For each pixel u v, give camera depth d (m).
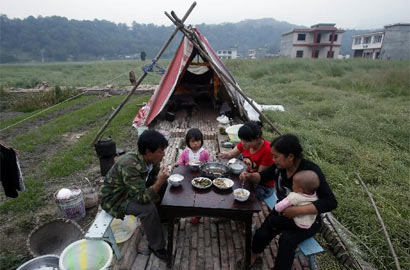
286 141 2.43
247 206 2.61
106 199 2.75
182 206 2.61
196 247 3.16
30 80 19.41
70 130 8.26
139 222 3.45
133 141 7.09
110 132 7.64
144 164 2.71
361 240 3.31
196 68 12.37
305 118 9.01
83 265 2.61
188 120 8.35
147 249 3.12
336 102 10.53
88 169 5.47
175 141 6.49
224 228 3.48
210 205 2.62
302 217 2.49
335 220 3.58
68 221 3.32
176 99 9.46
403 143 6.52
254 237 2.83
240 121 7.88
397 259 2.87
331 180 4.69
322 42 45.06
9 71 28.55
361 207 3.85
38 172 5.38
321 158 5.75
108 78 22.81
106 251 2.61
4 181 3.30
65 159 5.81
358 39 50.25
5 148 3.19
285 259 2.52
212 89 10.68
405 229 3.39
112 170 2.74
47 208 4.18
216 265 2.91
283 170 2.73
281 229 2.69
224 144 5.58
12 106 12.11
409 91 12.42
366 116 8.70
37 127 8.92
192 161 3.56
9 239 3.55
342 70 19.53
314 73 19.42
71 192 3.81
